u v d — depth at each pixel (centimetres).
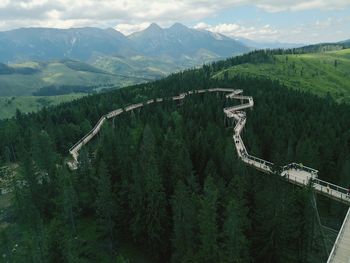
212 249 4672
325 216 7688
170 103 16325
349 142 9938
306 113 13688
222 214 5353
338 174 8138
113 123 13400
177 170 6512
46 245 4909
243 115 12688
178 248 5175
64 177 7356
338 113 14075
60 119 15100
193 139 8931
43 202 7719
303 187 6294
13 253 5572
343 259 4359
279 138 9612
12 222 7806
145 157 7175
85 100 19475
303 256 5756
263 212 5312
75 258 5053
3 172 10769
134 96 19862
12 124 13338
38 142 8862
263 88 19875
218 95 18588
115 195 6612
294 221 5375
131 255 6312
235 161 7075
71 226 6838
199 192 6594
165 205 6044
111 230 6350
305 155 8350
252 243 5453
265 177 6619
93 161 8556
